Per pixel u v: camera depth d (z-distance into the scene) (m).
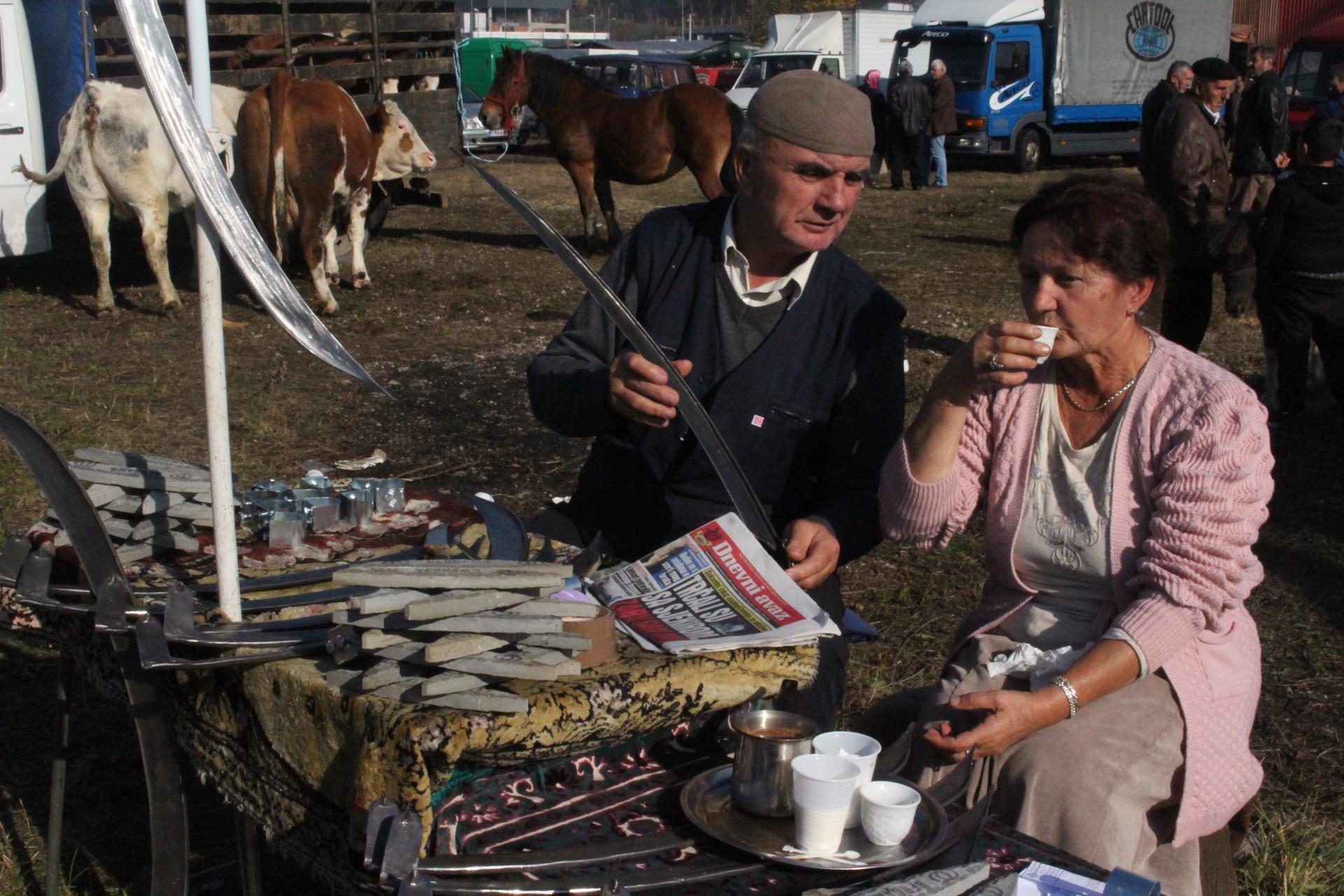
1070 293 2.00
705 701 1.83
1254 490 1.99
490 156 22.39
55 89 8.87
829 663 2.39
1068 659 2.07
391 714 1.58
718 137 11.75
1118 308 2.01
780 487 2.48
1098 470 2.11
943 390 2.11
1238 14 27.22
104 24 9.21
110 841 2.98
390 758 1.57
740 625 1.92
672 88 11.96
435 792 1.62
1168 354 2.11
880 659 4.00
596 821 1.79
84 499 1.79
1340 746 3.55
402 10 11.26
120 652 1.89
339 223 10.10
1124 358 2.09
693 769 1.96
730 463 2.19
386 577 1.73
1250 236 6.62
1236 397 2.03
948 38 20.62
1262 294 6.48
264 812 1.84
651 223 2.58
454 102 11.76
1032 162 21.25
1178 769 2.06
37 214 8.77
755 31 61.88
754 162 2.30
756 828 1.72
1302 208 6.20
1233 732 2.09
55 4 8.67
